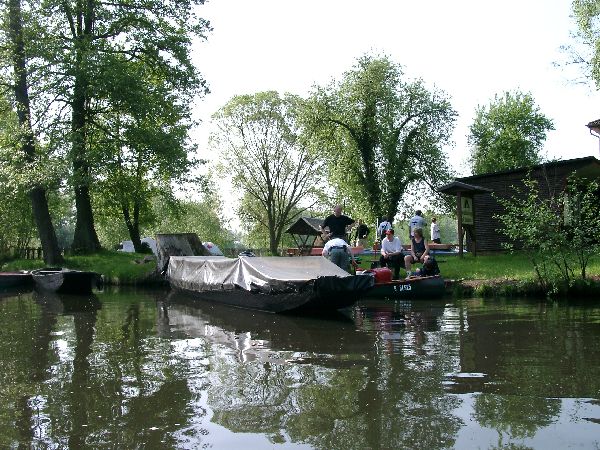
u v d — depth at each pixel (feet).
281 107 163.63
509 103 166.30
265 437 13.03
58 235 224.12
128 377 19.10
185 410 15.20
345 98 106.83
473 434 12.85
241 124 165.27
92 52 73.10
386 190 104.42
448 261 60.70
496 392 16.10
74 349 24.59
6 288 65.87
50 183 73.20
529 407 14.70
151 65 86.94
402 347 23.25
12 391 17.53
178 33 85.40
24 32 73.72
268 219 171.12
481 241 71.36
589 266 47.32
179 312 38.91
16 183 73.87
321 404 15.40
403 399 15.62
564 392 15.98
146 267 69.82
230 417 14.51
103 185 83.05
